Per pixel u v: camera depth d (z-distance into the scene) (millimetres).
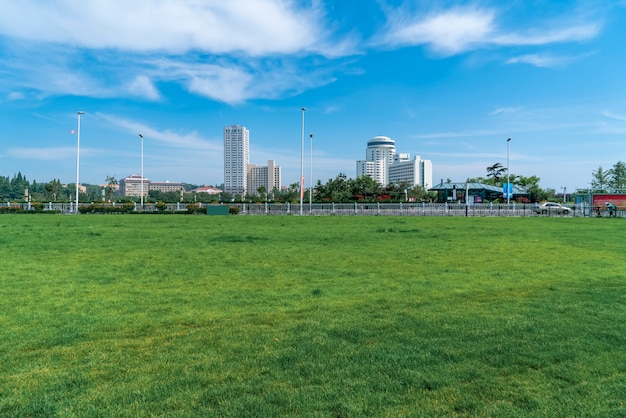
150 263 11539
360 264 11359
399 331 5758
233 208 46781
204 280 9320
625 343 5266
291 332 5734
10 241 16750
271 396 3939
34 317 6480
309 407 3752
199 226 25438
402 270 10477
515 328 5848
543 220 32719
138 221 31203
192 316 6547
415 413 3670
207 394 3988
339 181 77312
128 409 3750
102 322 6238
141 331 5840
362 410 3707
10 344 5332
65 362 4766
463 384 4199
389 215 42562
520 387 4137
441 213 44469
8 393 4039
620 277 9516
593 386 4156
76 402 3873
